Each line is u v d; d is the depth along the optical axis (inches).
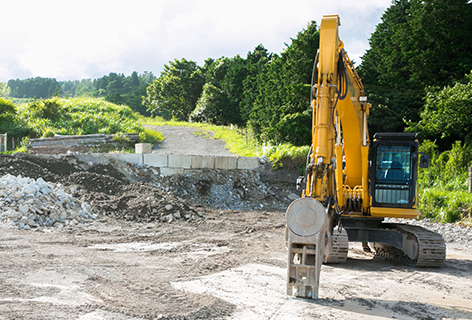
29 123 1086.4
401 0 1776.6
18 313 169.0
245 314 187.9
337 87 274.4
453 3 1201.4
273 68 1332.4
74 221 448.1
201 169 769.6
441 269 337.1
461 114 930.1
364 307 211.3
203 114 1886.1
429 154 955.3
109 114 1309.1
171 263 298.5
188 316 179.0
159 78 2731.3
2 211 419.2
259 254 349.1
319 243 219.3
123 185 601.6
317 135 256.7
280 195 763.4
